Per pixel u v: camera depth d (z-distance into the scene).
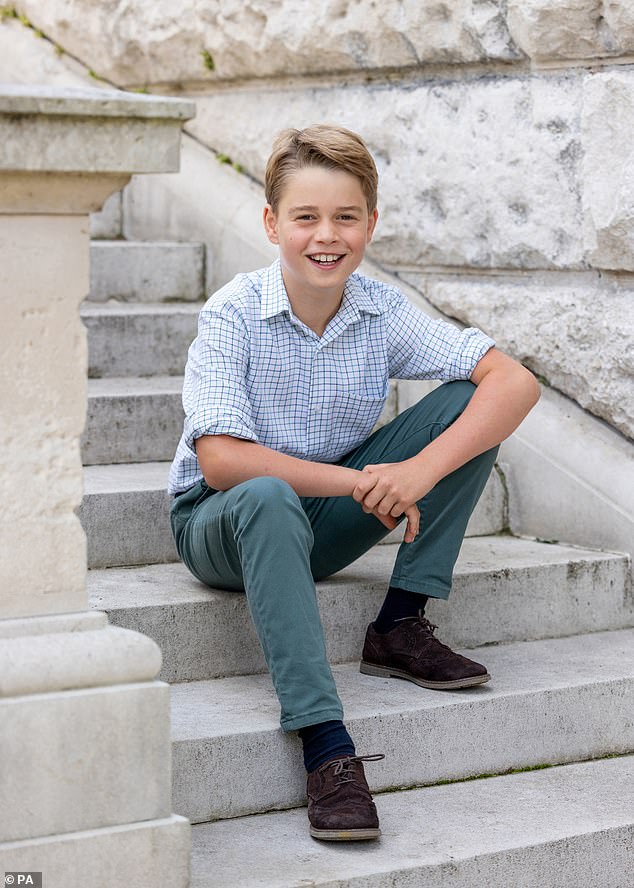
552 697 3.26
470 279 4.37
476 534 4.17
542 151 3.99
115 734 2.39
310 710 2.77
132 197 5.49
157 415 4.12
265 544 2.78
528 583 3.68
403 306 3.33
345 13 4.50
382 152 4.55
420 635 3.25
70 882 2.35
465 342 3.30
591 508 3.96
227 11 4.91
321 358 3.21
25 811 2.32
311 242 3.01
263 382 3.15
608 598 3.83
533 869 2.78
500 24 4.04
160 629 3.15
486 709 3.17
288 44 4.70
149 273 5.03
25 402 2.39
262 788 2.89
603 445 4.00
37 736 2.32
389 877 2.61
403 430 3.29
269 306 3.12
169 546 3.67
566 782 3.16
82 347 2.43
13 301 2.35
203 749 2.82
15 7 5.81
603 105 3.76
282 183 3.04
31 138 2.26
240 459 2.96
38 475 2.41
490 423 3.13
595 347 3.93
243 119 5.09
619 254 3.78
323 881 2.55
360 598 3.42
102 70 5.57
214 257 5.10
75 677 2.37
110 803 2.40
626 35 3.68
